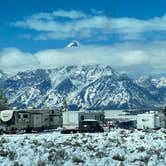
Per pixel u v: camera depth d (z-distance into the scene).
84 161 20.30
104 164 19.81
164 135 44.72
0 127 66.44
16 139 37.62
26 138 39.91
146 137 39.91
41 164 18.52
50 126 74.38
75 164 19.45
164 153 25.36
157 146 30.36
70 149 25.83
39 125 71.50
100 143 32.41
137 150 26.86
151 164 20.34
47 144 29.22
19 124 68.19
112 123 89.81
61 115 77.00
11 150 24.53
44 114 73.00
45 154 22.31
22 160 19.95
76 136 44.25
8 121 67.19
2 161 19.83
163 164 20.78
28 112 69.75
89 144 30.78
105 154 23.53
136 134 46.94
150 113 77.69
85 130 64.94
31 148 26.14
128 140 35.94
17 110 68.19
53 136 45.75
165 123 79.25
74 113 69.31
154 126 76.50
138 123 78.50
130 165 19.84
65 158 20.95
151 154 24.52
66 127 68.25
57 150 24.73
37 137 43.12
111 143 32.38
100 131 65.25
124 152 25.48
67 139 37.88
